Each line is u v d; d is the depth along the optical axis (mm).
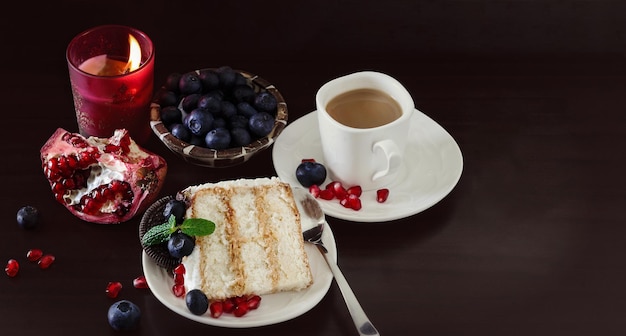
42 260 881
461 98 1033
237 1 1059
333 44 1082
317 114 986
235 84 988
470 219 928
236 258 874
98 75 944
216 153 929
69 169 908
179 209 879
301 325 842
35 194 939
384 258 894
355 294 865
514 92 1042
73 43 958
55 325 839
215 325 830
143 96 964
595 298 865
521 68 1065
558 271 886
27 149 974
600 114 1023
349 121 932
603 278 881
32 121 998
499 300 862
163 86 989
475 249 903
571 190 954
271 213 902
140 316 842
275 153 953
